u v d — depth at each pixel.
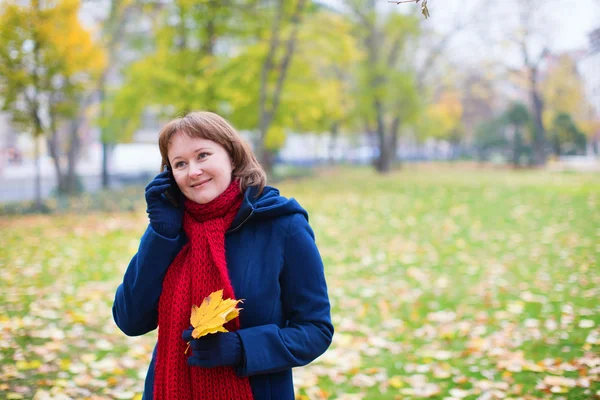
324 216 11.57
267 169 22.98
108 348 4.01
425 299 5.50
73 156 17.30
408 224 10.37
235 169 1.63
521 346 3.96
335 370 3.68
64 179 16.53
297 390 3.35
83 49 13.26
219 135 1.56
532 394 3.14
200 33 14.63
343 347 4.16
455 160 47.91
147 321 1.63
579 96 33.97
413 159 56.03
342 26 15.02
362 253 7.90
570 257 6.95
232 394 1.45
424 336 4.40
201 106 14.14
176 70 14.36
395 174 26.97
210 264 1.50
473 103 47.66
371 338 4.31
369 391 3.38
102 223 10.73
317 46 15.33
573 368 3.45
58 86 14.07
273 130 17.48
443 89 39.28
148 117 32.31
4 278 6.05
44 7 12.59
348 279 6.46
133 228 10.08
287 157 52.56
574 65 31.12
